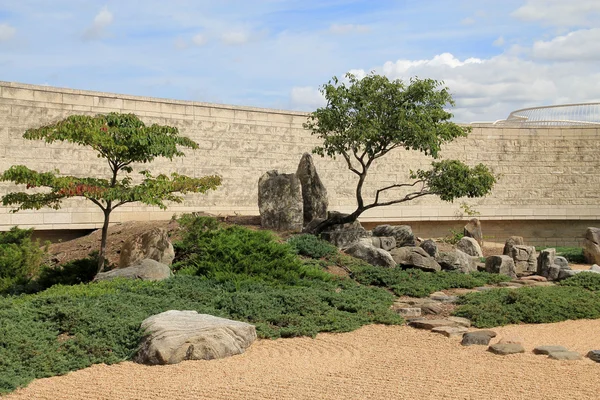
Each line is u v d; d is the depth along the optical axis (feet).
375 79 64.49
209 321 33.42
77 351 31.17
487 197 103.14
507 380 27.43
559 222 107.55
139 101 76.23
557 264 63.05
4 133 66.80
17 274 51.19
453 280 55.16
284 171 88.63
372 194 96.02
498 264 61.41
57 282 49.90
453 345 34.60
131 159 50.44
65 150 71.10
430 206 99.91
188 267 48.93
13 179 45.52
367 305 43.24
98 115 49.55
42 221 69.31
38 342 31.37
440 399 24.90
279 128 88.28
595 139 106.93
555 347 32.71
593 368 29.32
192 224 55.47
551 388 26.21
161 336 31.50
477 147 102.89
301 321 38.22
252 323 37.86
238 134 84.58
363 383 27.12
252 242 48.80
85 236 70.59
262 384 27.02
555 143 106.22
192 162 80.64
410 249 59.57
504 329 39.09
